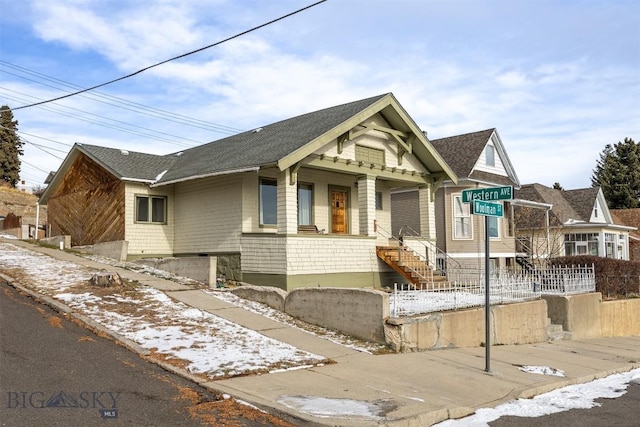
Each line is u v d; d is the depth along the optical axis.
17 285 12.77
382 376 8.80
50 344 8.82
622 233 38.09
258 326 11.38
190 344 9.64
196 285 14.91
